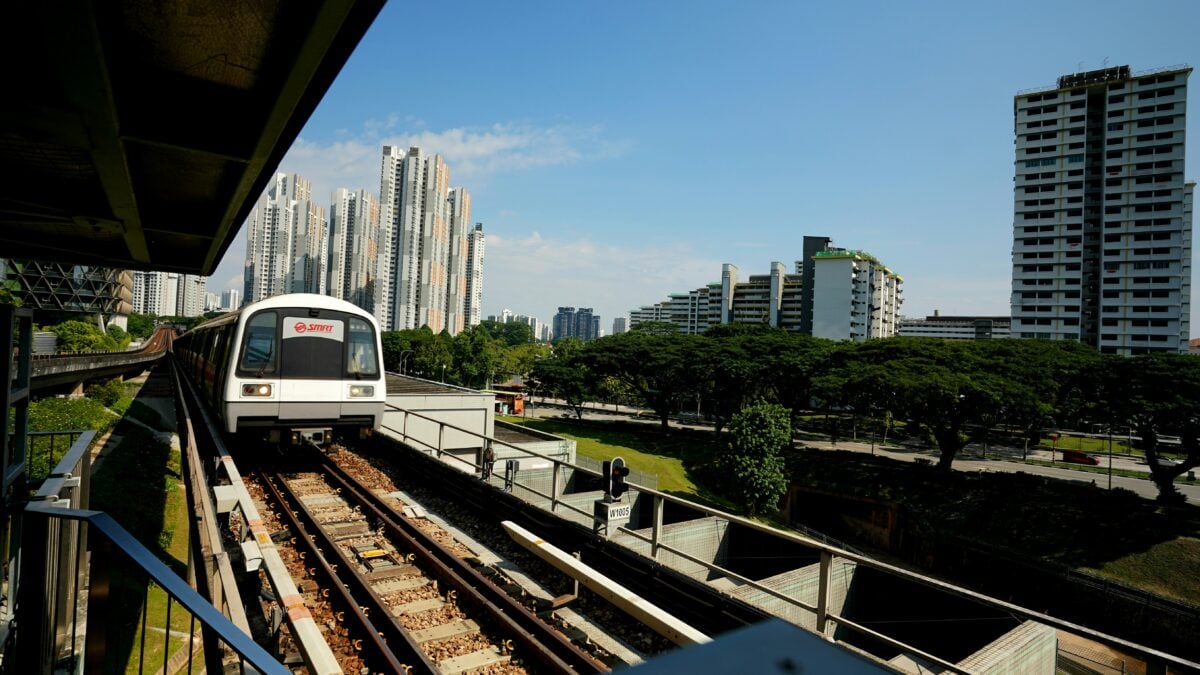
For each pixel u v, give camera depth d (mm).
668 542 20047
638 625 6559
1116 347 73562
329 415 11945
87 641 3012
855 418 59719
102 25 4039
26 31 3541
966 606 15898
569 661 5727
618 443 51688
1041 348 41750
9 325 4699
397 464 13742
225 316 15586
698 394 55406
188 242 9836
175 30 4203
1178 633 24922
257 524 6715
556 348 93875
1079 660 21297
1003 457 53750
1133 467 50094
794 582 14789
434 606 6871
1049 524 32344
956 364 38875
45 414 22797
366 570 7762
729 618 6082
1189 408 28984
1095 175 76875
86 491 7090
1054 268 78000
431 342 78625
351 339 12266
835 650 667
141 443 26625
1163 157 71812
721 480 42500
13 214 7324
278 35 4254
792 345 51312
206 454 13828
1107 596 27219
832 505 42156
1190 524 29562
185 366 29219
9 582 5184
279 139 5688
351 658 5789
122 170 5625
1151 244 72188
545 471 24250
